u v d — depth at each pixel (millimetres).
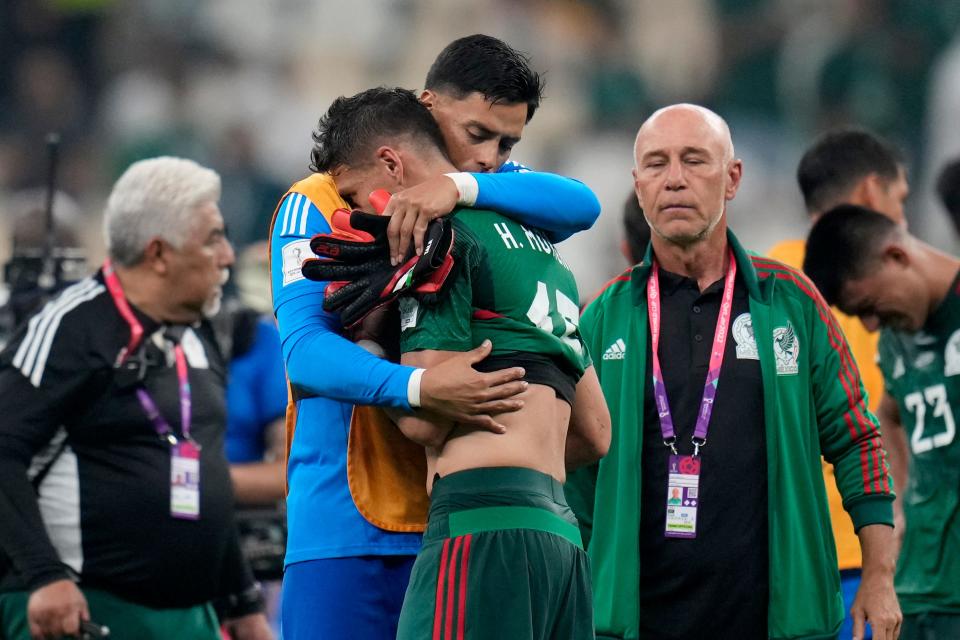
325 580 13789
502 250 13484
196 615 17219
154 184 17078
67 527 16453
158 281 17031
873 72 49750
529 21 55062
